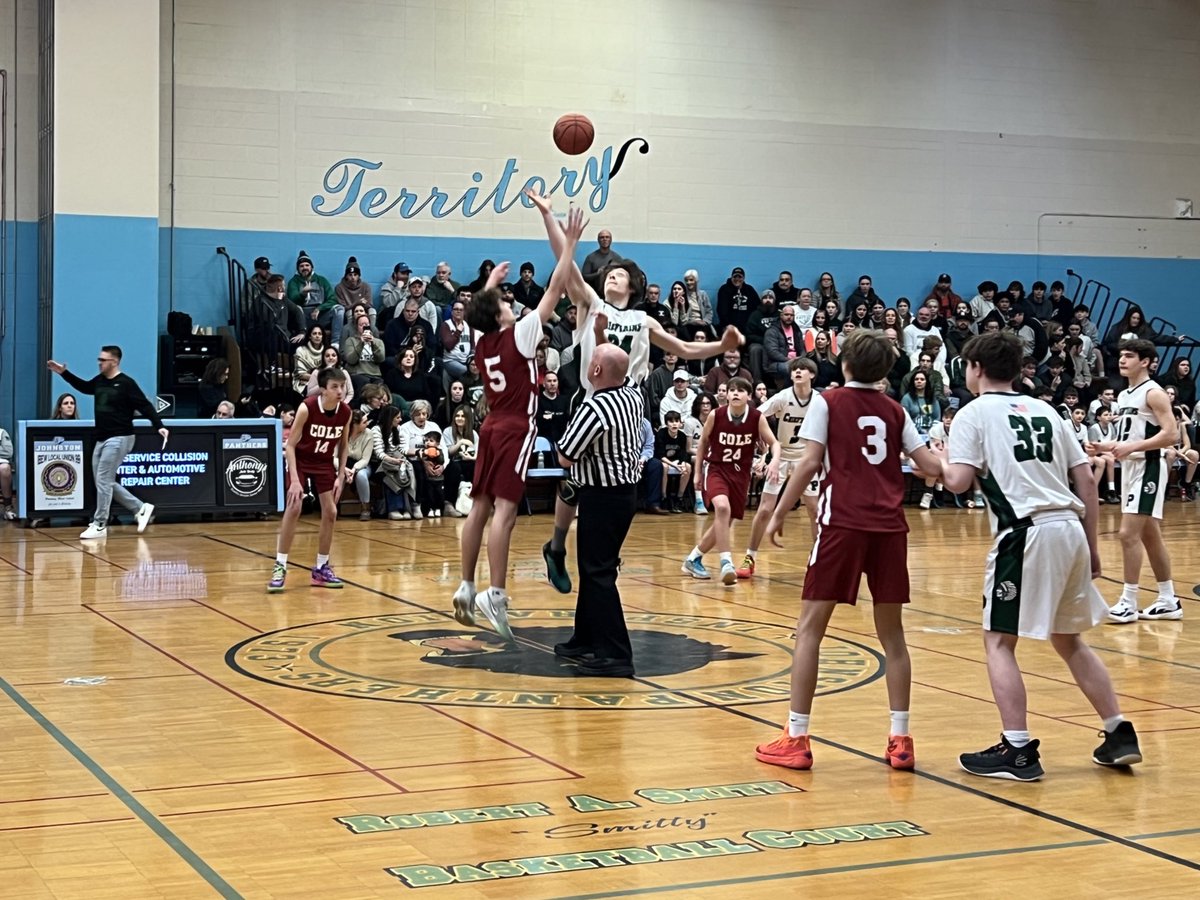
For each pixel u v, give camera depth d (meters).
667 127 20.16
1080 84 22.47
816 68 20.91
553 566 7.80
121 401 13.77
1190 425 20.59
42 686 6.96
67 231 15.99
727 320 19.70
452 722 6.27
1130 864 4.38
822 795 5.15
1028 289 22.34
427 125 18.95
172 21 17.69
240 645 8.12
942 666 7.77
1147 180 22.95
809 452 5.56
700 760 5.63
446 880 4.14
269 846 4.45
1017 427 5.53
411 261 18.98
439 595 10.19
